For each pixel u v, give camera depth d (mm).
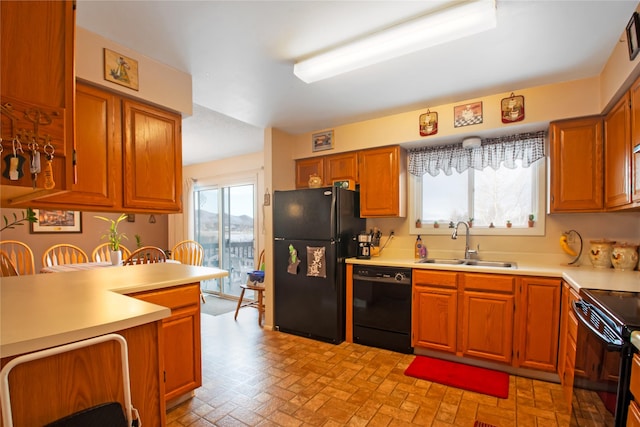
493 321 2512
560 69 2258
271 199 3650
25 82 1052
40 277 2068
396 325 2961
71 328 1027
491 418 1933
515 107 2625
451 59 2119
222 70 2262
